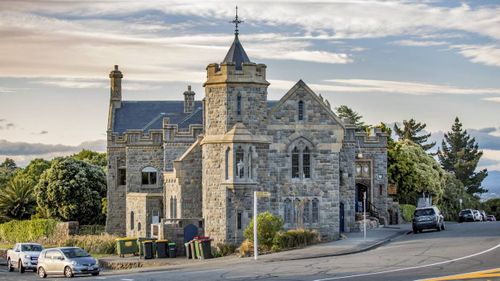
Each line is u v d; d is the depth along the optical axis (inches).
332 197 2250.2
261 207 2175.2
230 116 2154.3
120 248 2336.4
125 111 3225.9
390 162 3447.3
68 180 3297.2
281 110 2224.4
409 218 3225.9
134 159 2928.2
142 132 2938.0
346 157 2517.2
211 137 2164.1
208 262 1886.1
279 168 2215.8
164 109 3238.2
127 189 2923.2
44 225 3078.2
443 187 3767.2
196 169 2353.6
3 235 3297.2
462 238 1974.7
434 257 1561.3
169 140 2773.1
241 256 1951.3
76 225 3006.9
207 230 2174.0
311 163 2245.3
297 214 2223.2
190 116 2989.7
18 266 2171.5
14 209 3361.2
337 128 2261.3
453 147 5767.7
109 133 3053.6
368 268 1440.7
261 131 2188.7
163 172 2787.9
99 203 3329.2
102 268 2121.1
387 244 2003.0
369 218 2829.7
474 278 1231.5
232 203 2137.1
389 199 3080.7
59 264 1811.0
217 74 2172.7
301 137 2235.5
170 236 2229.3
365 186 3021.7
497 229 2272.4
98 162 4623.5
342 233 2434.8
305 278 1344.7
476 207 4635.8
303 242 2025.1
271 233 1962.4
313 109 2250.2
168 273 1606.8
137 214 2751.0
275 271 1481.3
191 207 2342.5
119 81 3248.0
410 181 3442.4
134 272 1780.3
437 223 2356.1
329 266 1513.3
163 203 2628.0
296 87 2231.8
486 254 1558.8
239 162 2145.7
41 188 3309.5
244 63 2164.1
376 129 3105.3
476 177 5703.7
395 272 1358.3
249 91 2166.6
